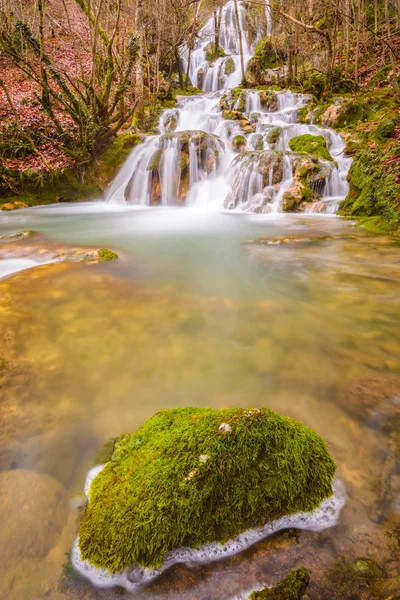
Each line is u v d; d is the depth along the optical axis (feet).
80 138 41.63
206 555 4.21
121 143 45.37
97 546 4.20
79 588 3.97
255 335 10.36
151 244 22.30
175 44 72.74
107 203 42.27
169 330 10.63
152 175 39.75
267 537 4.42
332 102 57.36
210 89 80.28
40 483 5.30
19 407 7.09
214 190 38.73
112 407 7.19
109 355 9.20
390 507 4.79
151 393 7.66
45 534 4.54
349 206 29.66
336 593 3.83
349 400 7.27
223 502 4.45
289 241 21.77
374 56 67.36
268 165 34.60
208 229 26.84
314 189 33.94
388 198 25.07
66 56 65.46
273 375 8.32
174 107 64.08
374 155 28.32
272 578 3.99
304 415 6.86
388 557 4.18
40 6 32.89
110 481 4.86
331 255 18.88
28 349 9.37
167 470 4.61
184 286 14.58
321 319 11.49
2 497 5.02
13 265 17.67
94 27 38.06
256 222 28.89
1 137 40.32
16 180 38.63
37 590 3.96
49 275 15.51
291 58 64.64
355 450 5.86
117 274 16.02
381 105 49.39
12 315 11.34
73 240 23.32
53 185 40.68
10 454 5.88
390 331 10.65
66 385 7.88
